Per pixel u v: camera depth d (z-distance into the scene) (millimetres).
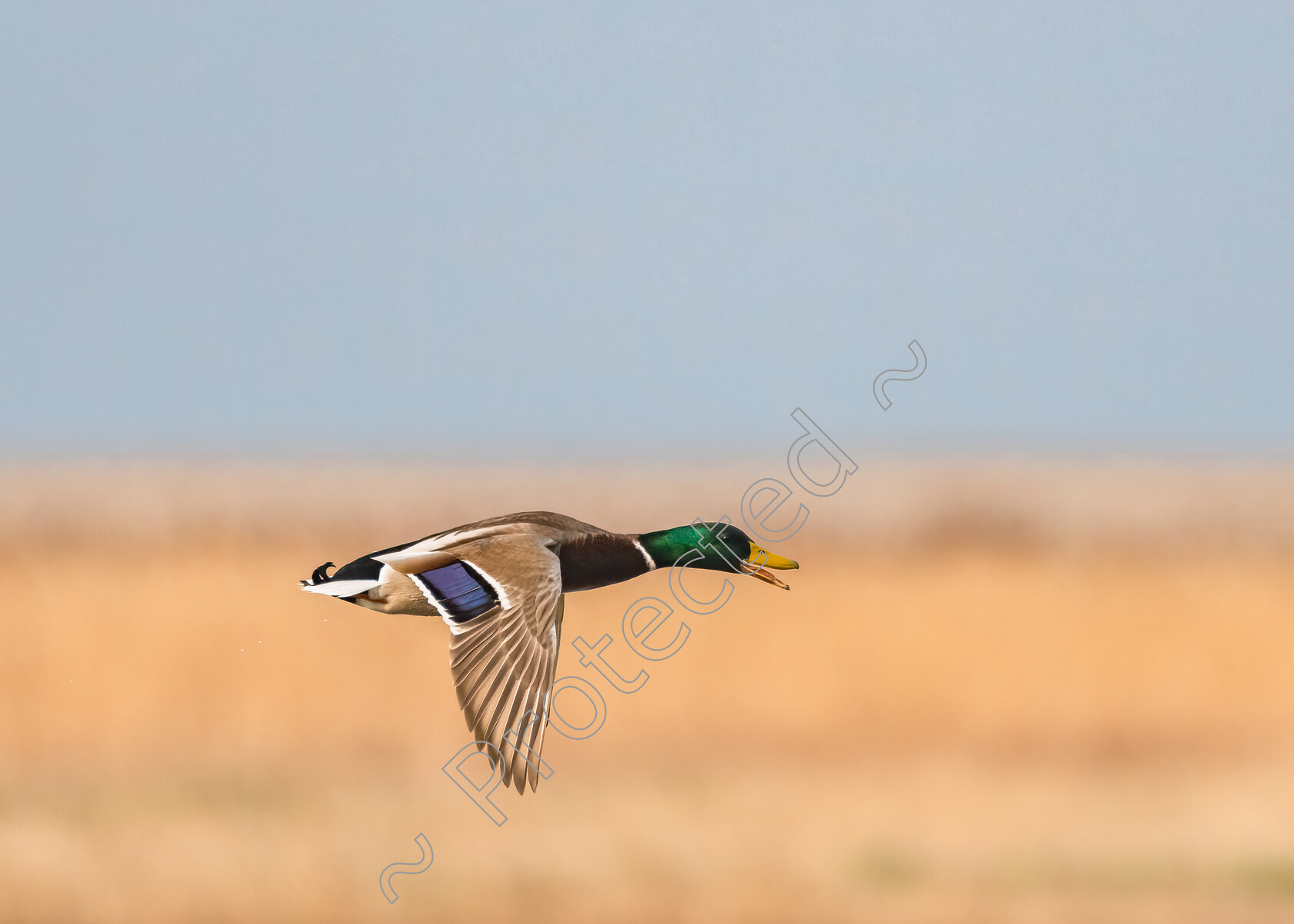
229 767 16781
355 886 14523
